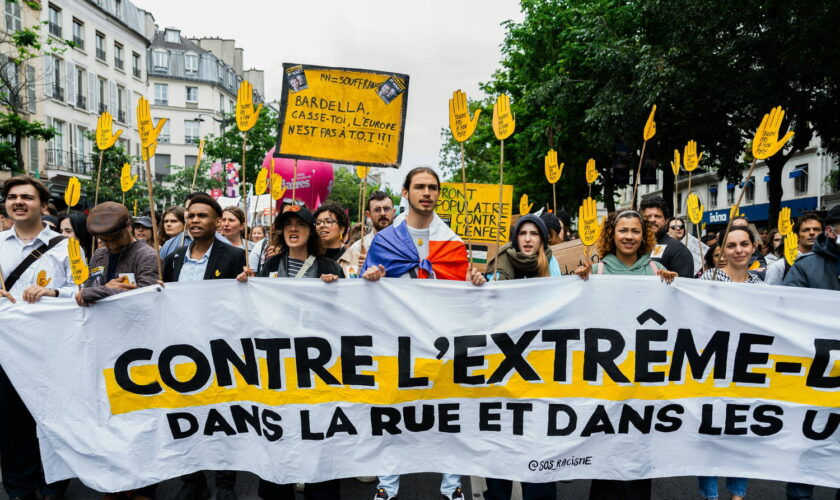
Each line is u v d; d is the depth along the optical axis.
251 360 3.65
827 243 3.91
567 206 25.69
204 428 3.64
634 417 3.60
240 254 4.32
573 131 20.17
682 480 4.42
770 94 14.90
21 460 3.77
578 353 3.62
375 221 5.69
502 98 3.62
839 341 3.57
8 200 3.95
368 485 4.36
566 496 4.16
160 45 54.53
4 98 18.12
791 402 3.59
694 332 3.61
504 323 3.63
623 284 3.61
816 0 13.30
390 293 3.66
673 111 16.56
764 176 32.66
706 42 14.82
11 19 23.92
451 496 3.74
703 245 7.26
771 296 3.61
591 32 17.39
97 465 3.54
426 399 3.64
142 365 3.62
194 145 54.88
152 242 6.84
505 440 3.61
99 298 3.59
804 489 3.82
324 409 3.63
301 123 4.30
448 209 5.46
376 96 4.33
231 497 3.82
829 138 17.89
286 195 9.20
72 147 30.14
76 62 30.78
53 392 3.58
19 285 3.93
